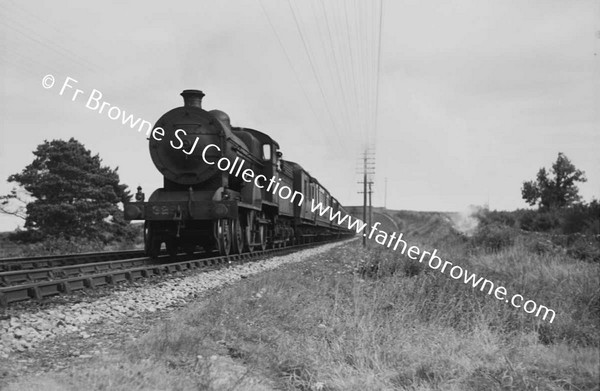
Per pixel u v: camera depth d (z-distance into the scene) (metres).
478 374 5.37
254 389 4.78
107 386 4.46
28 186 33.59
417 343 6.39
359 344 6.07
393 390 5.04
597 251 14.88
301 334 6.62
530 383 5.11
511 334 7.01
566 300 8.59
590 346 6.57
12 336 5.90
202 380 4.75
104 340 6.06
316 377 5.24
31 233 32.91
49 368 5.01
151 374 4.74
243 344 6.04
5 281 9.27
